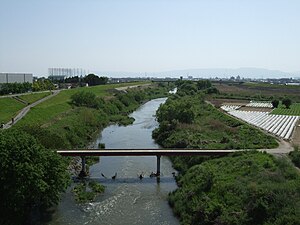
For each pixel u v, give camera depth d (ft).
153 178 210.79
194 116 355.36
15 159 136.87
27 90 546.67
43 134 217.15
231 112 461.78
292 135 294.05
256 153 207.21
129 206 167.32
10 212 135.95
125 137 322.55
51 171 148.87
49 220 149.69
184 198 166.30
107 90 647.56
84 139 304.30
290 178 157.99
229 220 132.26
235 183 156.66
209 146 249.14
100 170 223.92
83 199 173.47
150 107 599.98
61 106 408.87
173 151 219.61
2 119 303.48
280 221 119.44
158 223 148.87
